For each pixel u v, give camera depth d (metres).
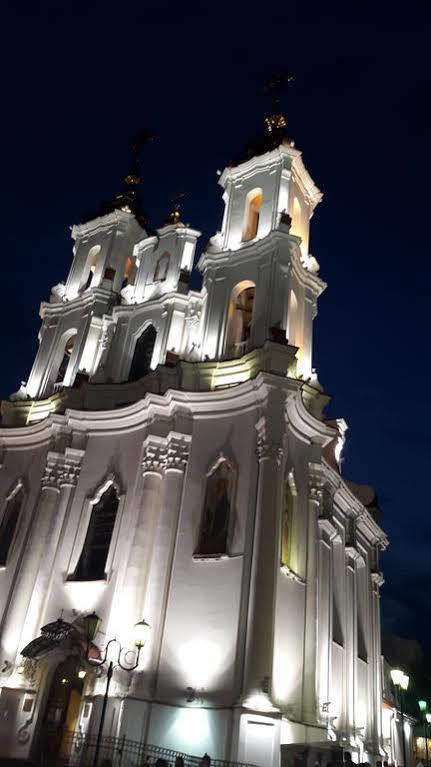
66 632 25.86
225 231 37.16
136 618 26.50
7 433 35.94
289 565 27.81
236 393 29.41
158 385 32.12
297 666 26.05
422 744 49.59
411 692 55.16
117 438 32.31
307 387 32.91
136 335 36.34
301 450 30.59
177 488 28.89
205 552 27.16
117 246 42.09
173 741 23.67
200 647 25.20
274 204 36.41
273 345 29.97
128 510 29.92
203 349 33.03
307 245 39.06
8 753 25.09
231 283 34.53
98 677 25.23
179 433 29.77
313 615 27.53
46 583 29.69
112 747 22.86
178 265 37.53
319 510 30.47
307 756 22.00
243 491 27.56
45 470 32.69
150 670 25.09
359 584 38.66
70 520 31.00
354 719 32.16
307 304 36.19
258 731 22.39
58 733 25.52
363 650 36.72
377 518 42.59
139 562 27.55
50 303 41.84
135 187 45.69
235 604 25.30
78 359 37.50
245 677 23.31
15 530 32.88
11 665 27.84
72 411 32.84
